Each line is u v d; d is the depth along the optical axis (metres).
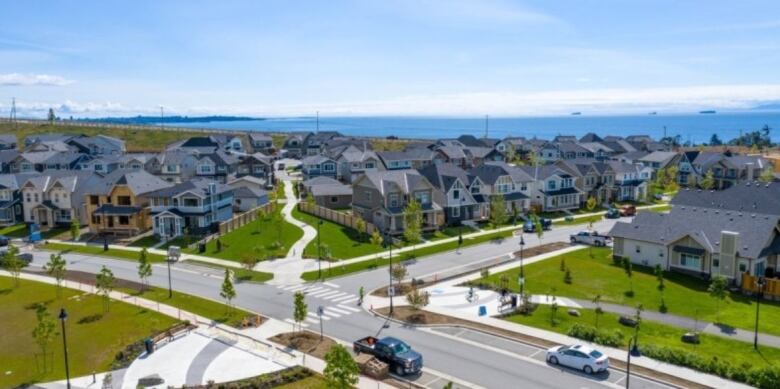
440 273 58.84
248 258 59.28
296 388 33.31
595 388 32.69
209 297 51.47
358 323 44.44
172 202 76.88
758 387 32.31
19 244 73.94
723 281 46.78
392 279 55.78
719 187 116.50
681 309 47.06
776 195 69.88
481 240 74.25
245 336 41.72
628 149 157.00
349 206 95.12
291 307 48.56
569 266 60.69
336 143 157.88
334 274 58.84
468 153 144.12
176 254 65.12
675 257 58.19
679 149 175.50
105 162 114.69
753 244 53.19
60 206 83.69
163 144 187.38
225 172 115.88
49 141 137.12
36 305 49.69
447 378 34.38
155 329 43.12
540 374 34.72
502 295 49.00
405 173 83.12
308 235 74.81
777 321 43.97
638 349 37.44
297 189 110.00
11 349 40.12
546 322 43.69
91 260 66.00
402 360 34.81
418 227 70.44
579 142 162.62
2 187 86.31
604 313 45.94
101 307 48.69
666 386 32.81
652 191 113.31
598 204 101.94
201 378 34.69
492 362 36.62
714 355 37.28
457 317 45.19
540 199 96.12
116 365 36.84
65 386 34.09
